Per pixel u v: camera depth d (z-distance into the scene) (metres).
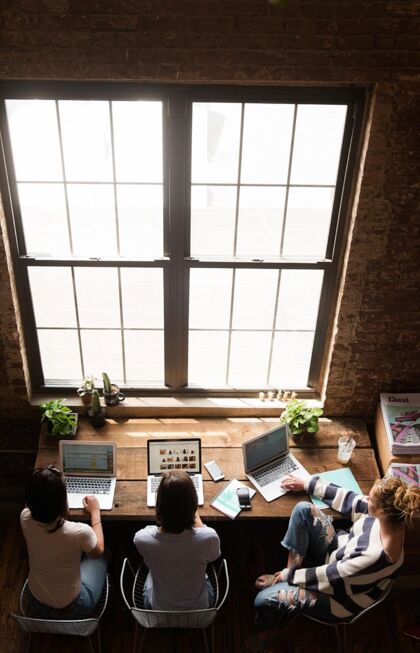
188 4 2.67
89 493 3.44
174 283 3.56
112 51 2.79
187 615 2.82
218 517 3.35
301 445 3.79
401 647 3.43
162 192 3.30
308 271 3.70
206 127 3.11
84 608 3.01
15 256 3.43
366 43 2.76
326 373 3.89
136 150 3.18
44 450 3.67
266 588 3.23
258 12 2.69
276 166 3.24
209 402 3.99
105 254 3.51
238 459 3.68
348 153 3.17
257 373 4.07
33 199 3.32
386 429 3.65
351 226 3.30
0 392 3.82
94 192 3.31
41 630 2.81
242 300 3.81
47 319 3.79
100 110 3.07
